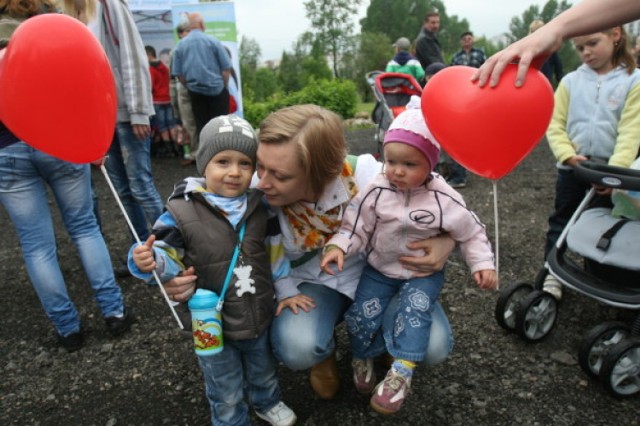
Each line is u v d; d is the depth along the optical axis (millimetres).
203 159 1616
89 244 2533
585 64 2734
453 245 1838
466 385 2154
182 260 1626
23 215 2314
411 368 1714
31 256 2391
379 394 1673
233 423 1814
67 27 1522
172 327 2754
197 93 6125
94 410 2127
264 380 1849
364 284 1927
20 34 1487
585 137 2695
